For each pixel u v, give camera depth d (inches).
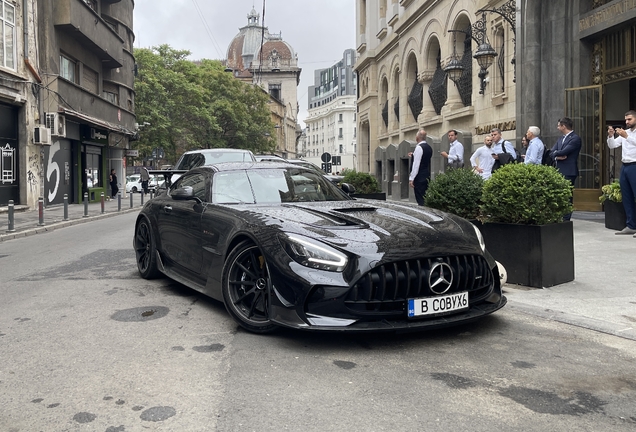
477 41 644.1
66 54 903.1
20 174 750.5
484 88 656.4
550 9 499.5
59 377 133.3
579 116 487.2
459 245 158.9
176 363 141.7
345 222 167.0
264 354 147.7
